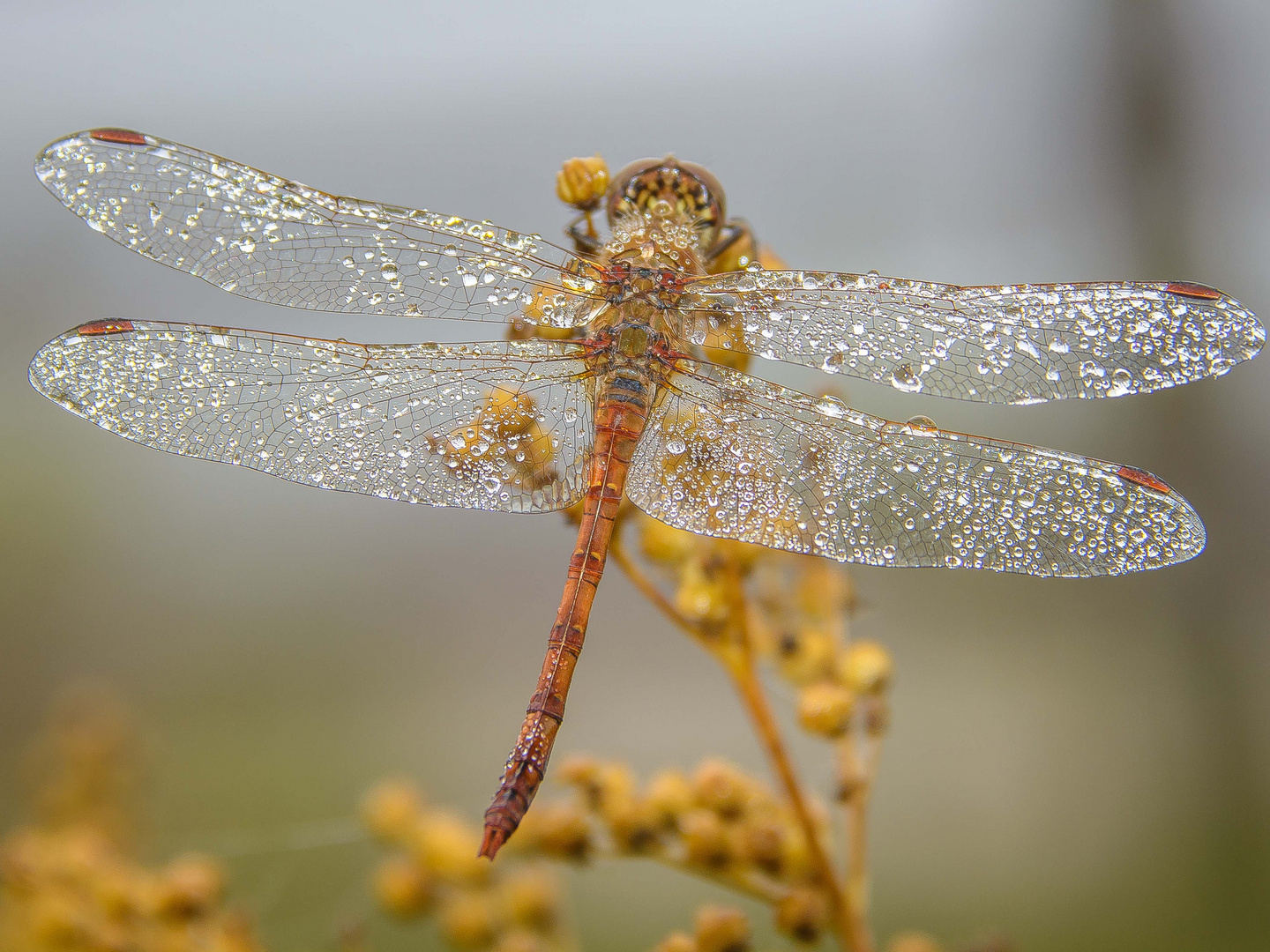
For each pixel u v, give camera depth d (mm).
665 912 264
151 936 233
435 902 235
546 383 232
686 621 230
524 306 232
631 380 231
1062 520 226
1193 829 278
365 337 267
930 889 273
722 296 233
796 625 234
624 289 233
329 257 230
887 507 227
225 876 237
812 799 231
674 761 297
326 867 260
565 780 231
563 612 227
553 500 230
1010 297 229
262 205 229
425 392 230
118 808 245
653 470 230
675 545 232
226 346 229
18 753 275
